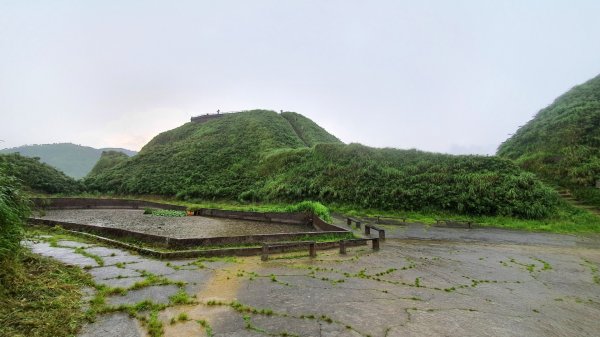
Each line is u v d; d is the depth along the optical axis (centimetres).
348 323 521
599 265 1001
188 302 591
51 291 571
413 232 1642
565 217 1916
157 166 4653
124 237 1194
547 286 777
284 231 1669
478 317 566
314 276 802
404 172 2709
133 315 523
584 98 3397
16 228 602
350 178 2820
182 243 1053
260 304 594
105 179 4625
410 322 533
